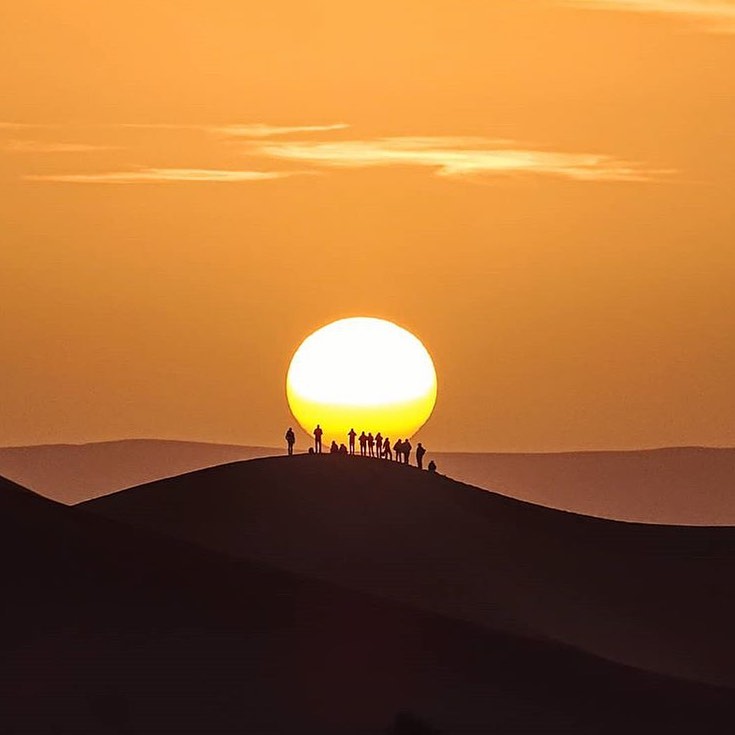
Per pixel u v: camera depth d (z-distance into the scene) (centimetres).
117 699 12600
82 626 13675
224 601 14725
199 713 12631
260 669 13538
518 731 13688
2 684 12506
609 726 14338
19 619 13600
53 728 11975
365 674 13962
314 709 13138
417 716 13100
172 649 13575
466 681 14425
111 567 14862
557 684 14938
